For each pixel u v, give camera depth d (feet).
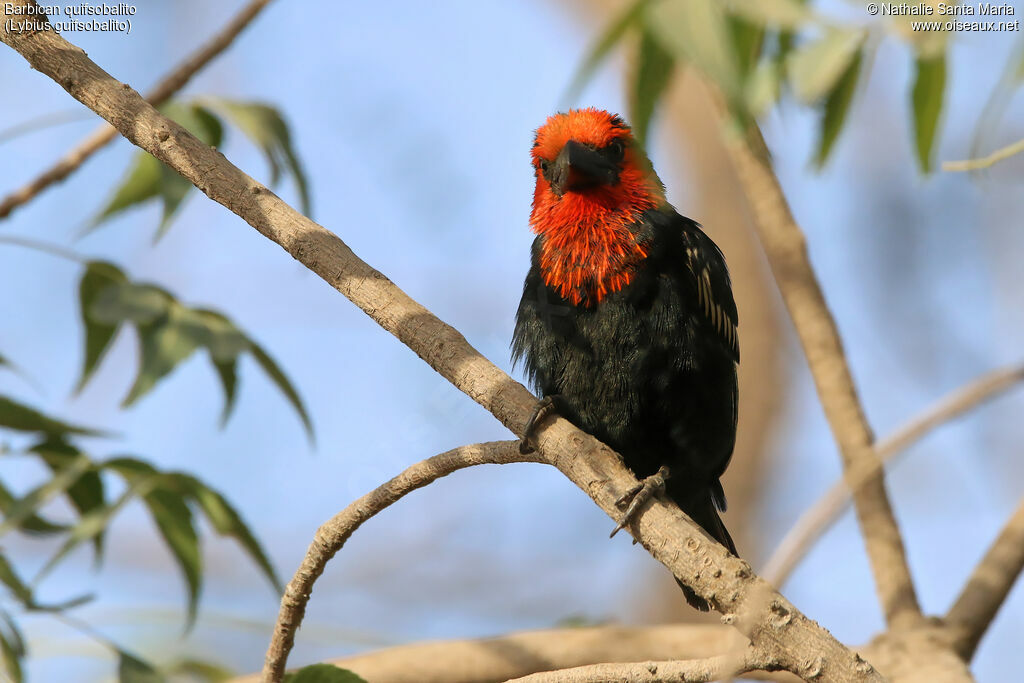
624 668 19.17
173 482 29.27
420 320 21.16
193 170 21.21
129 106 21.31
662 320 27.71
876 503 31.22
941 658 28.32
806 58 25.81
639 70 25.44
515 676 29.35
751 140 33.24
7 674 26.13
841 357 32.50
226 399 33.14
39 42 21.43
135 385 30.50
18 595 26.30
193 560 30.50
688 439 28.73
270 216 21.20
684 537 18.71
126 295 30.81
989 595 29.55
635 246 27.78
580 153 27.71
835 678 16.42
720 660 18.25
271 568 30.35
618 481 19.89
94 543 31.32
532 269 29.50
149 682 26.81
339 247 21.27
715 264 29.09
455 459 20.97
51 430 29.99
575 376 28.50
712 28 19.35
